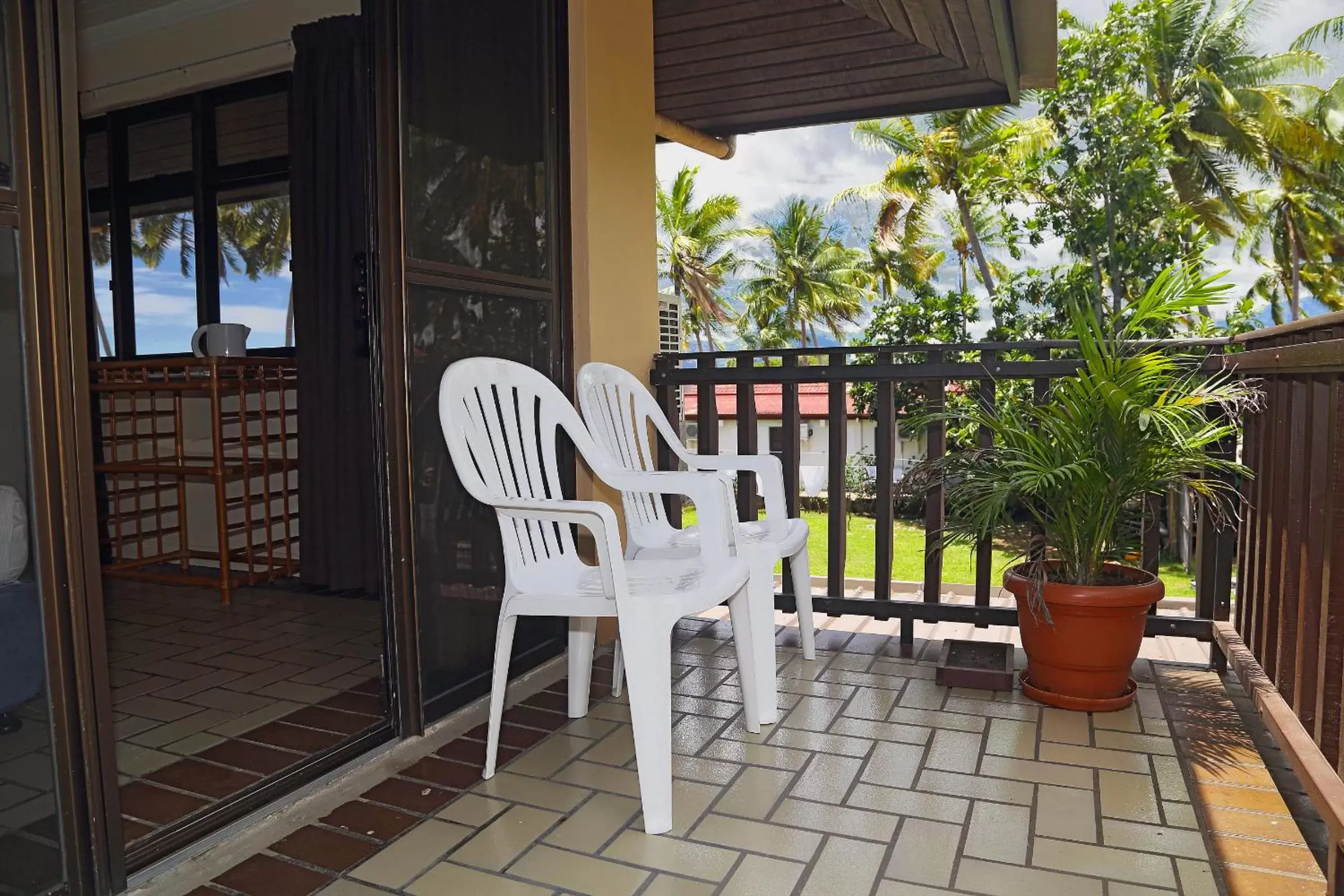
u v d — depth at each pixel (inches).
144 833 72.4
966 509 101.2
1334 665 66.7
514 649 111.8
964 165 695.1
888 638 126.9
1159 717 95.8
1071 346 111.5
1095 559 99.0
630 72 133.7
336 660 120.3
